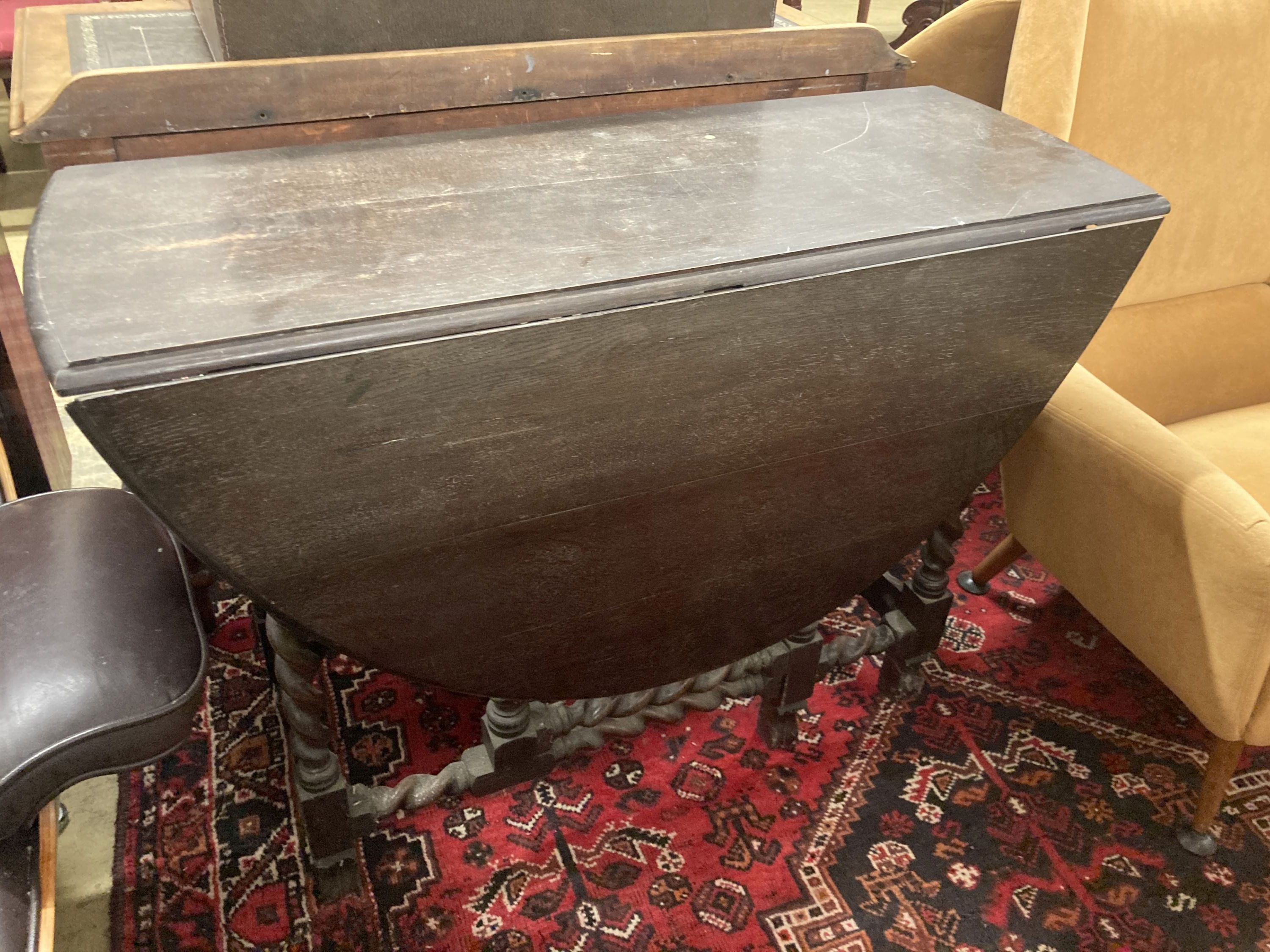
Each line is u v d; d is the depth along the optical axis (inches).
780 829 59.9
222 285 34.3
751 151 47.6
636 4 50.8
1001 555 74.5
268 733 64.1
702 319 37.9
